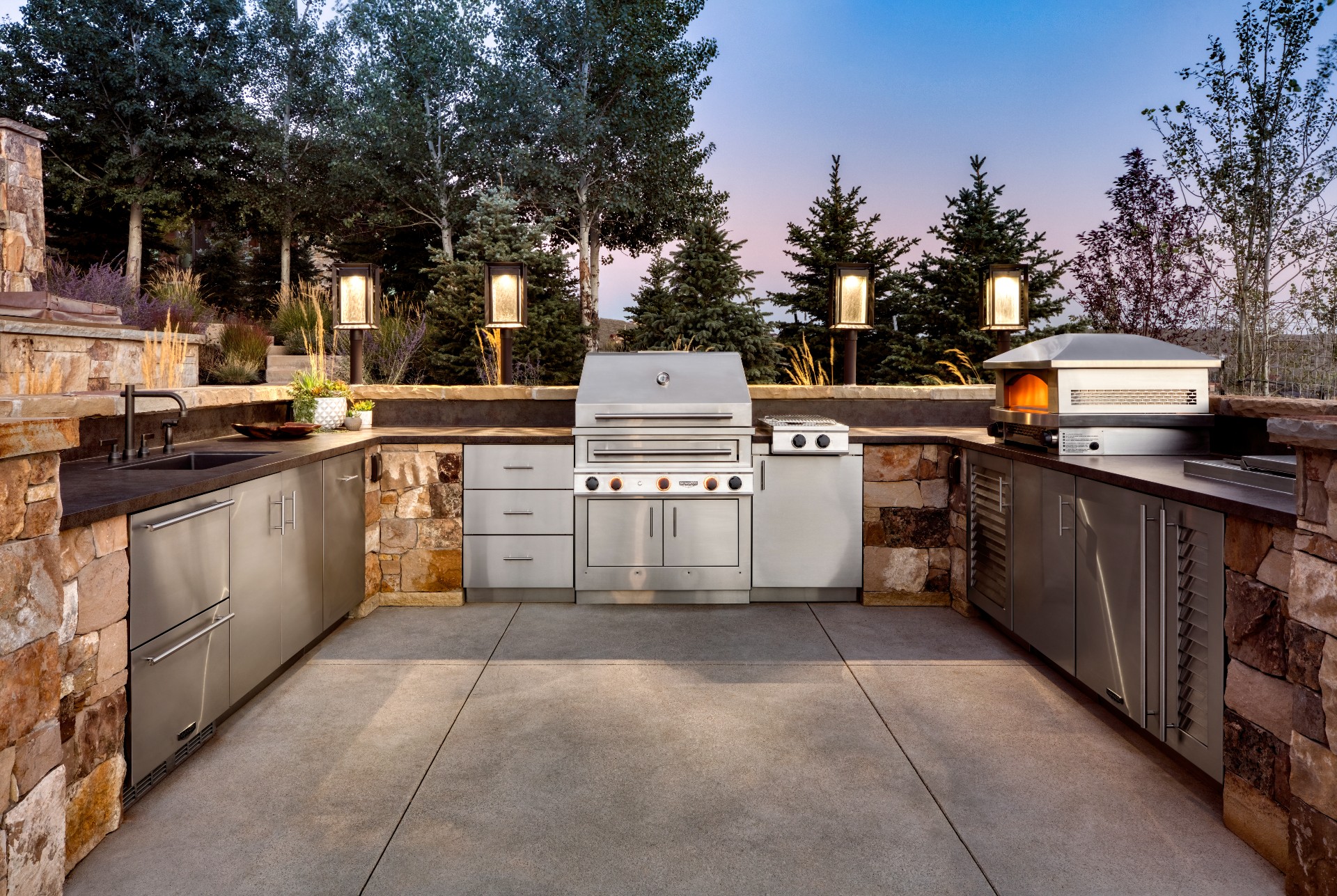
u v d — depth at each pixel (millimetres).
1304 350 7547
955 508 3873
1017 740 2377
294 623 2855
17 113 15391
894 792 2059
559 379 11578
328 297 10758
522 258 11625
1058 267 10977
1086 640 2539
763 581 3963
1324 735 1506
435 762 2229
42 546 1487
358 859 1742
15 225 6777
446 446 3910
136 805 1970
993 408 3541
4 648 1376
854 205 11445
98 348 5672
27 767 1444
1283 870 1695
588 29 15617
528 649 3248
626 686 2828
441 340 10414
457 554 3930
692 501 3930
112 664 1804
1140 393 2916
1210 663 1926
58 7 15664
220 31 17094
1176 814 1947
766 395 4723
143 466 2746
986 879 1670
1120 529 2314
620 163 17062
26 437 1394
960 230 10859
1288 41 7605
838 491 3947
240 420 3969
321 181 17281
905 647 3273
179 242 18562
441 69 15852
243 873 1685
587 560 3934
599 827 1884
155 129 16344
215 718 2293
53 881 1534
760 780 2125
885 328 11312
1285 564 1662
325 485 3164
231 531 2361
